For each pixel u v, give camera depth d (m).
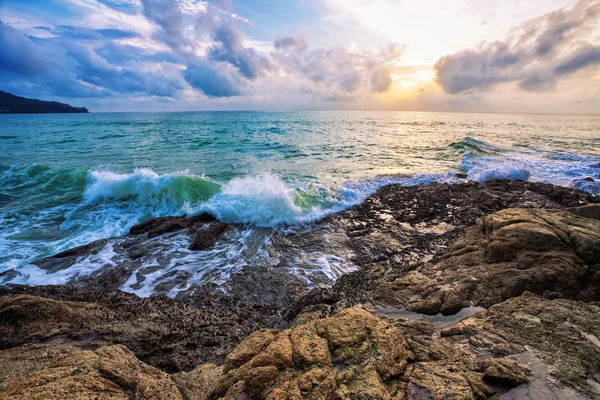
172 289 6.43
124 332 4.51
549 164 17.80
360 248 8.31
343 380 3.05
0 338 4.11
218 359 4.25
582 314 4.21
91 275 6.89
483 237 7.03
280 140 28.41
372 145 25.61
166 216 10.01
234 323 5.16
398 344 3.61
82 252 7.87
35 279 6.70
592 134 36.59
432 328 4.28
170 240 8.63
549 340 3.74
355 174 15.94
